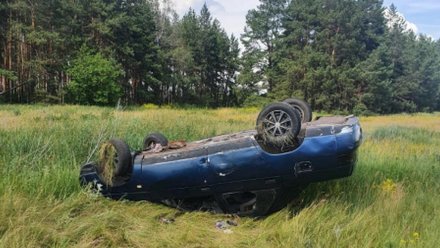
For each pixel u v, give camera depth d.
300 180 4.76
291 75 66.19
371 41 72.56
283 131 4.66
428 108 80.00
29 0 47.47
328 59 65.31
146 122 13.37
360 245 4.17
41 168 6.00
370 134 17.78
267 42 75.25
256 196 4.91
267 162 4.70
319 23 69.31
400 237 4.31
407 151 11.34
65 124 11.66
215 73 81.31
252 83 74.19
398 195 5.74
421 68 75.94
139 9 61.50
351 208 5.25
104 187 5.36
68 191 5.21
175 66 70.06
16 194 4.57
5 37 46.12
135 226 4.44
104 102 49.12
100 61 49.03
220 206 5.08
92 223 4.25
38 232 3.91
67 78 51.91
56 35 47.59
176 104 67.62
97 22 53.84
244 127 16.19
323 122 4.98
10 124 12.21
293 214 5.10
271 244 4.30
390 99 68.69
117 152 5.20
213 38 78.75
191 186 5.04
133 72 61.91
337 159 4.63
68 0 52.34
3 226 3.94
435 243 4.04
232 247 4.18
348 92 63.72
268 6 74.12
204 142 5.49
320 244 4.14
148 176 5.13
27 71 47.06
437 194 6.32
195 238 4.30
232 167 4.82
